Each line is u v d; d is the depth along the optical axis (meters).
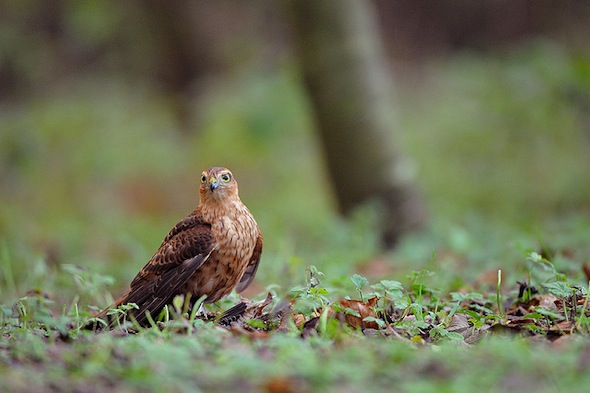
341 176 15.85
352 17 15.56
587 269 10.03
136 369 6.04
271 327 8.05
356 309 8.08
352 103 15.57
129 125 28.77
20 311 8.77
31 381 5.95
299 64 15.80
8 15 34.47
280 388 5.70
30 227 18.98
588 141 23.16
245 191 24.05
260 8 34.00
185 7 31.78
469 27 31.70
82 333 7.62
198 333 7.49
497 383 5.77
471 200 21.48
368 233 14.57
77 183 24.86
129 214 22.94
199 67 31.95
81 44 35.22
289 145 25.36
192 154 25.67
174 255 8.94
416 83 28.52
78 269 9.91
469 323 8.02
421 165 22.66
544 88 23.80
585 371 5.91
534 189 21.48
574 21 30.41
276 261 12.54
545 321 8.10
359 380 5.88
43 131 28.20
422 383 5.72
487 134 23.53
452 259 12.48
